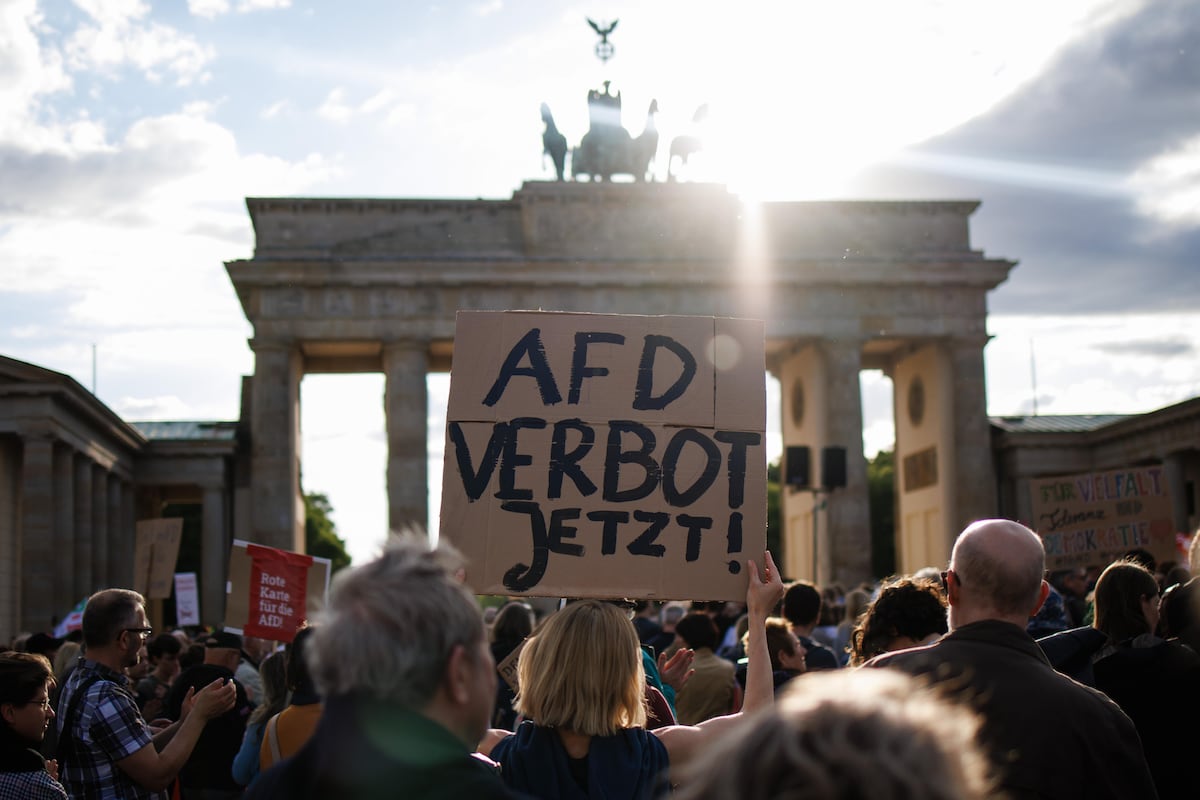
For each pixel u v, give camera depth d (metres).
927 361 120.69
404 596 6.24
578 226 116.00
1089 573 42.12
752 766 4.06
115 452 107.06
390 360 111.94
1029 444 119.19
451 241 115.12
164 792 15.86
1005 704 9.59
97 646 14.79
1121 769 9.66
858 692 4.23
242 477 118.88
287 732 13.59
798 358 122.88
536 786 10.16
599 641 10.23
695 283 114.31
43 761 13.23
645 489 11.71
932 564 120.19
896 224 118.69
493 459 11.74
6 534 90.69
